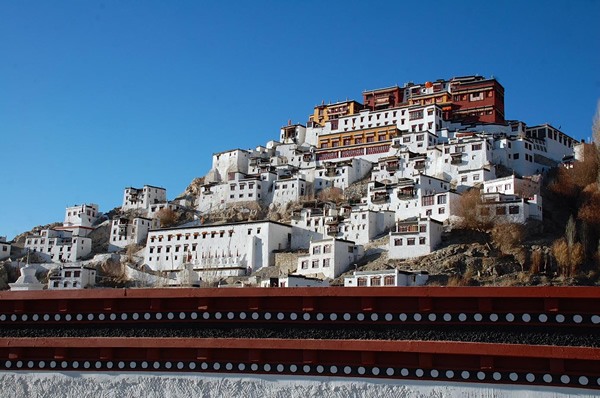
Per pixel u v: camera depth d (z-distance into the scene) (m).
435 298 19.00
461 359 18.48
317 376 19.44
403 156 172.12
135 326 21.23
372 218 149.00
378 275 115.44
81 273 150.62
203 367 20.27
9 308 22.06
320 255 137.75
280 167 191.62
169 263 162.00
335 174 179.12
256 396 19.69
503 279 113.50
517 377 17.92
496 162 161.25
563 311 17.91
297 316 20.09
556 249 116.06
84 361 21.09
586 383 17.34
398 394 18.72
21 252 187.75
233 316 20.55
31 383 21.16
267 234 152.88
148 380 20.47
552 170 162.00
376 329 19.45
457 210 140.00
